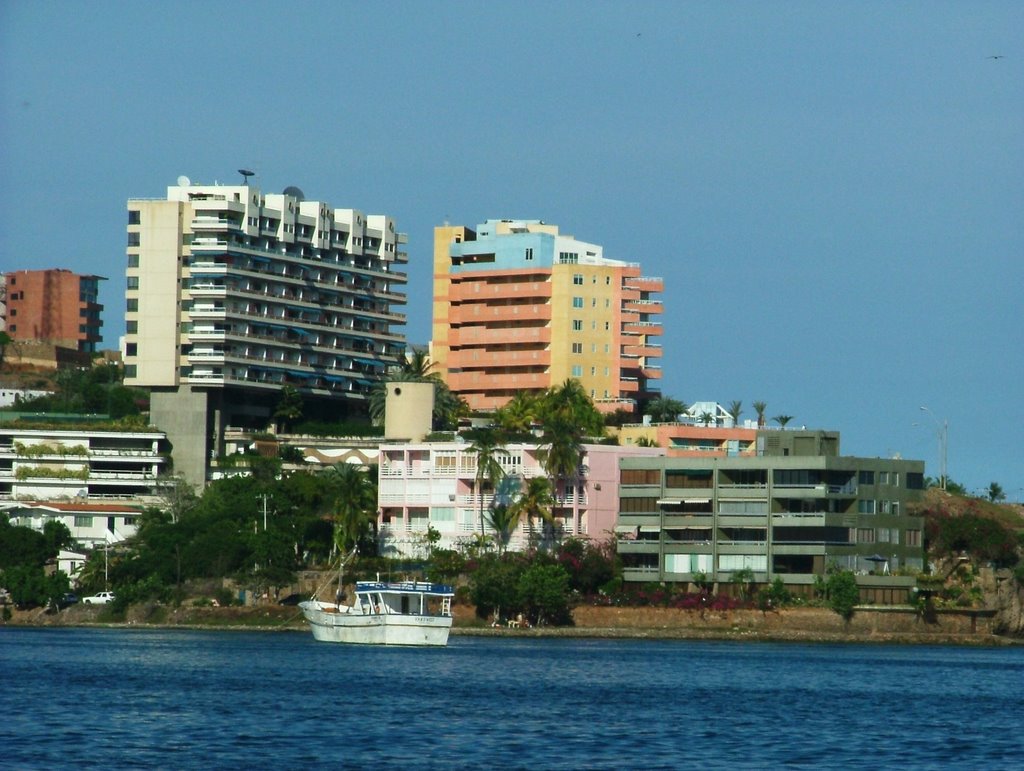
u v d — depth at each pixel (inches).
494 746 7455.7
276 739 7485.2
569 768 6929.1
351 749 7253.9
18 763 6727.4
